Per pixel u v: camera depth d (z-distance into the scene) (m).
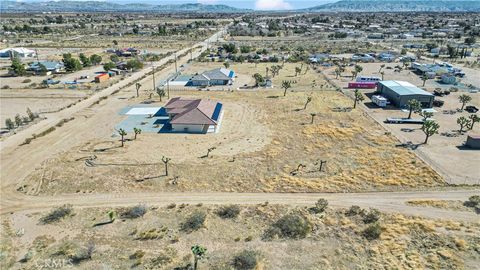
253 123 71.25
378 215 39.75
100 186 46.62
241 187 46.66
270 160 54.53
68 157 55.38
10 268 31.73
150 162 53.47
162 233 36.91
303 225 37.72
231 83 106.81
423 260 32.44
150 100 87.69
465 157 54.72
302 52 160.62
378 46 186.75
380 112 78.38
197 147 59.22
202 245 35.06
